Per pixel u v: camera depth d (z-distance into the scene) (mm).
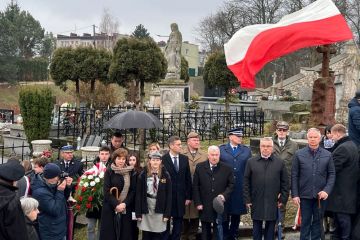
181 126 17922
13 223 4957
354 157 7211
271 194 7227
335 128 7449
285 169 7336
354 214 7395
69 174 8398
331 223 8273
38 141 15031
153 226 7254
